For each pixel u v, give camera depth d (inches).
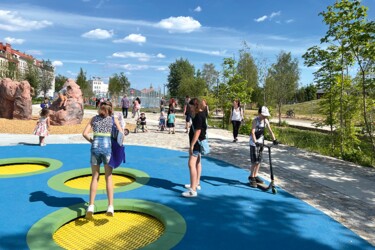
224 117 871.1
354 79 517.7
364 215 213.0
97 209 202.8
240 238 170.7
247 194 249.0
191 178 236.5
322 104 571.2
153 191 248.5
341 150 478.9
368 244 168.6
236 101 545.3
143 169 322.7
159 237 169.9
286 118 1841.8
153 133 625.0
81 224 188.5
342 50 455.8
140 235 176.9
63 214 188.9
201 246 159.6
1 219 184.5
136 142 504.1
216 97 989.2
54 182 259.6
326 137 737.0
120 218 200.1
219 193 249.3
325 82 536.7
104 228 184.2
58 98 671.1
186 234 172.7
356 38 423.5
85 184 272.5
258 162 268.2
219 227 183.9
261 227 186.2
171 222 186.2
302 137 747.4
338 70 511.8
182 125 823.1
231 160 382.6
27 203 211.8
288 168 350.6
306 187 277.4
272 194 251.4
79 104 682.8
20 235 164.6
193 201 227.6
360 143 549.6
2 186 248.8
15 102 706.2
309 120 1695.4
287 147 509.0
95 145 184.1
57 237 171.2
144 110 1574.8
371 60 442.3
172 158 381.7
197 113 229.8
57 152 392.8
